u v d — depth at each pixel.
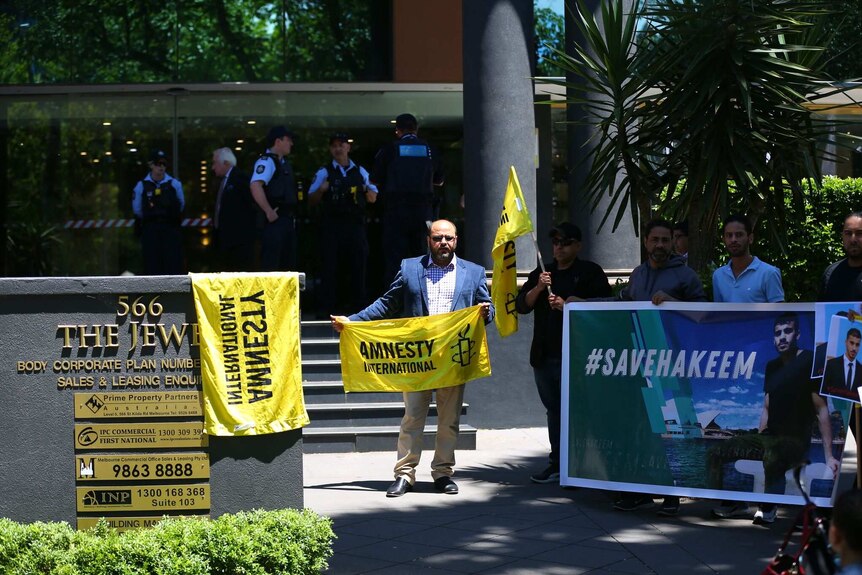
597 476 7.98
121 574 5.28
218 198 13.66
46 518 5.84
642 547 6.86
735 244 7.76
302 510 5.95
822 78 9.28
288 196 12.11
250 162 14.66
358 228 12.52
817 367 7.28
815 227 12.41
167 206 13.44
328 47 14.36
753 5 8.40
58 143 14.73
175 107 14.65
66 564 5.29
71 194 14.78
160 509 5.87
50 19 14.34
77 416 5.86
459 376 8.35
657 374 7.84
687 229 10.33
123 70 14.34
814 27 9.64
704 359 7.71
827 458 7.32
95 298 5.87
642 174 9.19
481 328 8.41
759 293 7.78
